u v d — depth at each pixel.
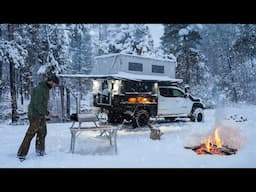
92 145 7.90
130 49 25.28
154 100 12.16
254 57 25.97
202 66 26.42
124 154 6.77
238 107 23.47
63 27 19.05
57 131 10.43
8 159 6.24
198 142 8.13
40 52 20.31
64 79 18.73
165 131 10.68
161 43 28.59
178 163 5.91
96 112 11.62
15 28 18.50
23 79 25.38
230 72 26.83
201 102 14.27
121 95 11.09
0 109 23.03
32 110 6.25
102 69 13.37
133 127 11.44
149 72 13.48
